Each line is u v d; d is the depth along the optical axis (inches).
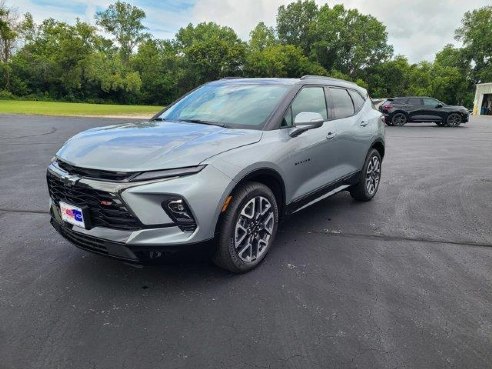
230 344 91.8
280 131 136.8
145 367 84.0
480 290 118.5
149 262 105.3
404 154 407.5
